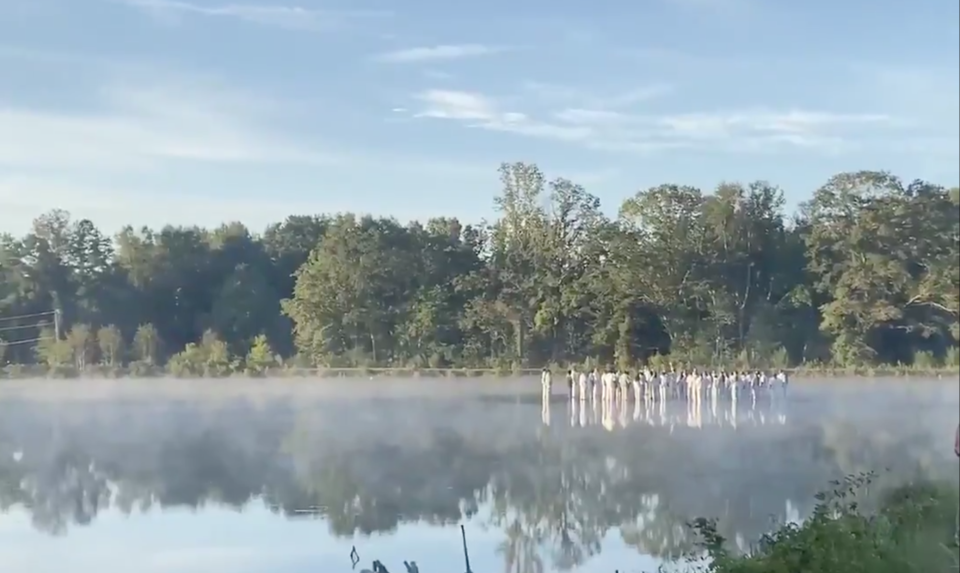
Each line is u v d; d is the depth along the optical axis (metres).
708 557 12.83
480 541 14.05
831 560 10.38
